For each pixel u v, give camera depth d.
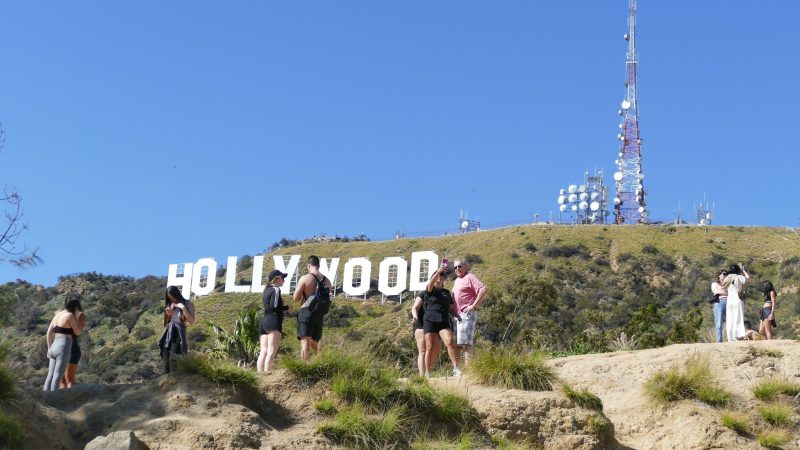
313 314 12.15
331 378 10.64
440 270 12.88
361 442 9.86
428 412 10.73
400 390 10.70
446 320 12.88
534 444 10.80
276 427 9.92
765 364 13.70
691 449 11.76
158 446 8.91
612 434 11.24
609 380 13.92
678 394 12.66
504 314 28.58
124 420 9.41
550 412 11.09
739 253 74.19
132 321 64.56
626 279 70.12
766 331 17.14
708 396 12.59
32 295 66.44
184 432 9.08
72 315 11.86
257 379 10.34
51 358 11.69
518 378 11.66
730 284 17.11
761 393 12.77
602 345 20.78
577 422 11.06
